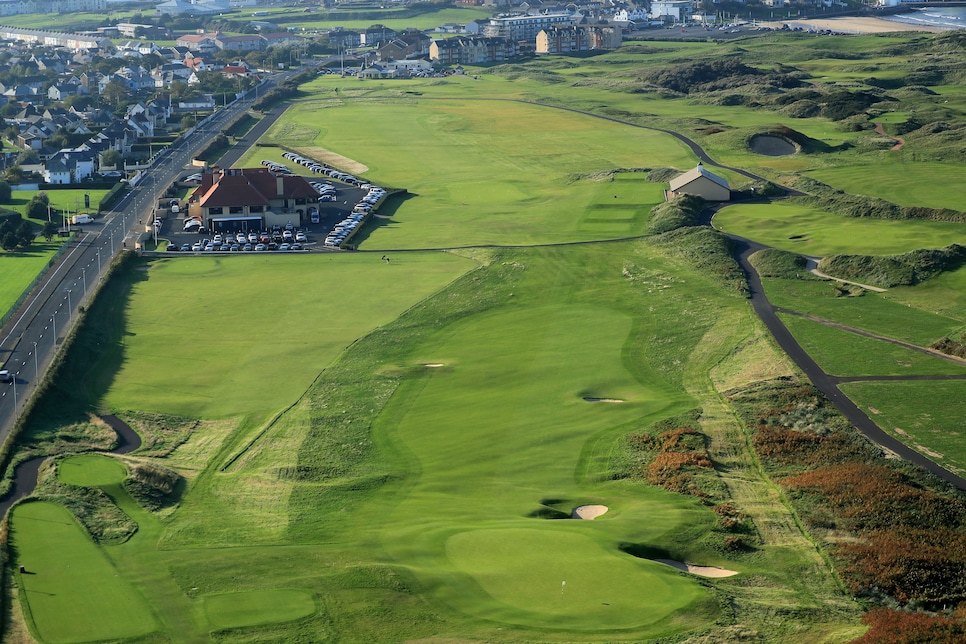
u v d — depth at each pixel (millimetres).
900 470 102500
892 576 85500
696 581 84812
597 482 105375
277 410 128625
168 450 118625
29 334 152000
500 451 112562
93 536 96312
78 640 79000
